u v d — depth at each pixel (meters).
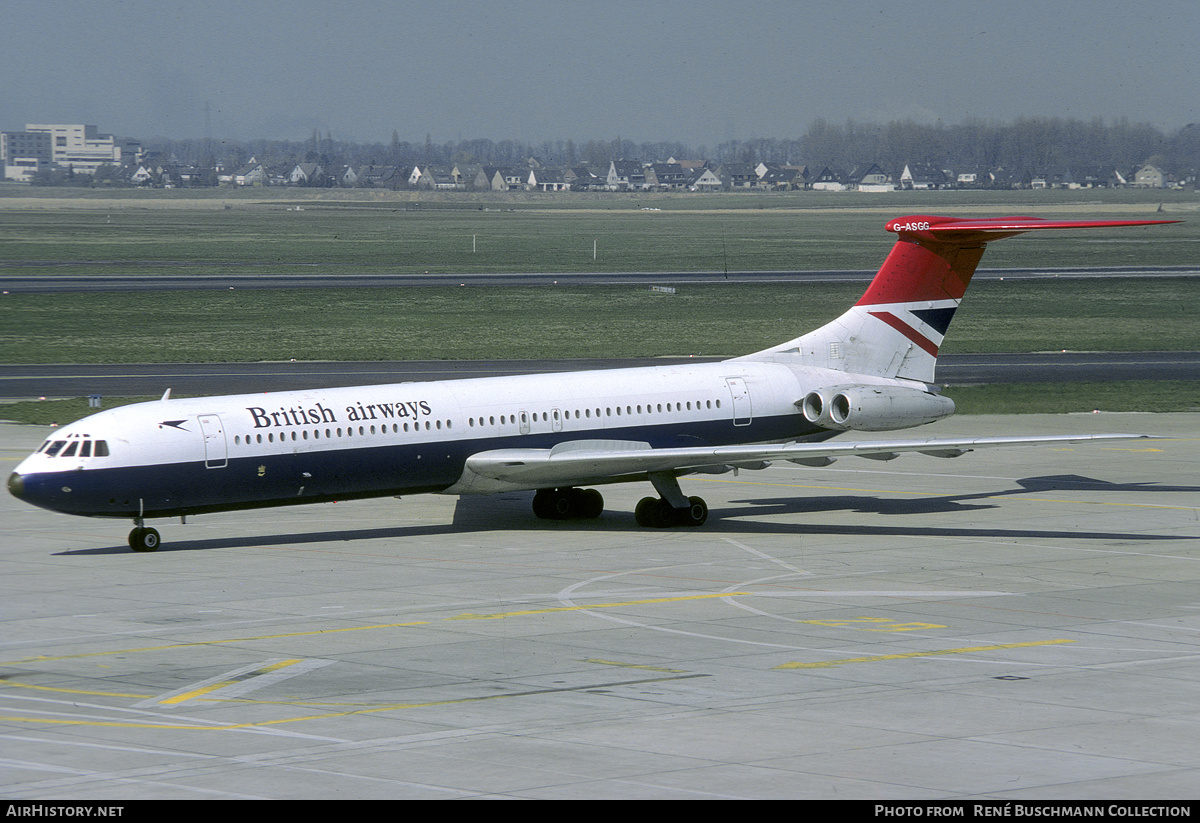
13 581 91.62
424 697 63.72
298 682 66.44
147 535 102.62
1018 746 56.09
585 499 119.88
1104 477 141.12
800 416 124.44
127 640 75.25
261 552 102.88
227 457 101.75
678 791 50.38
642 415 117.50
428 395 110.88
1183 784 51.38
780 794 50.03
